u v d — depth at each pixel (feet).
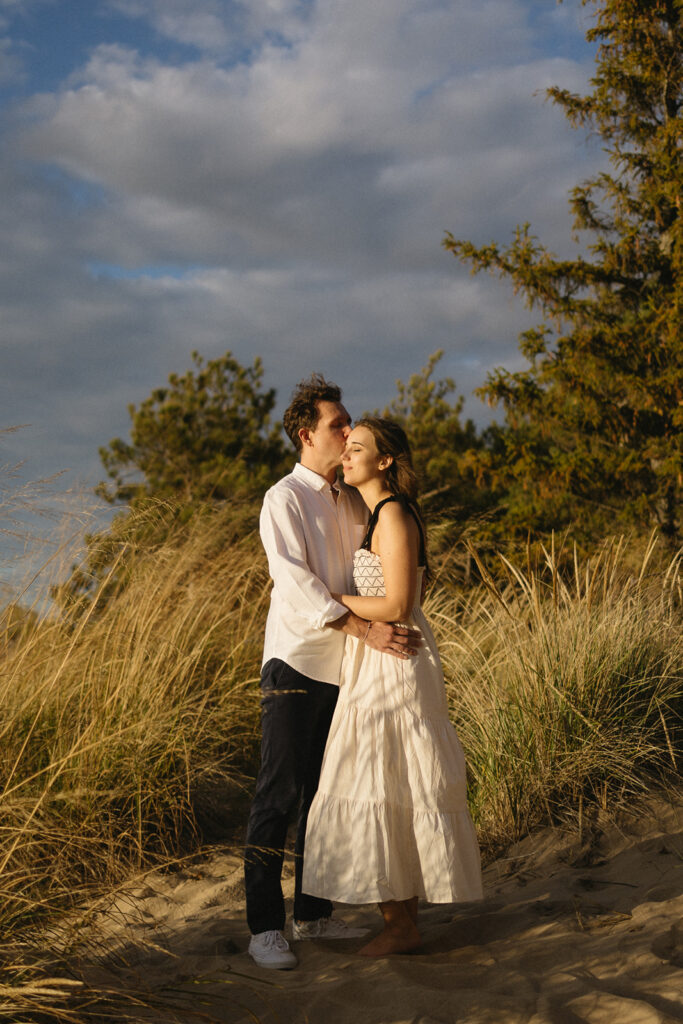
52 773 11.85
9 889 8.58
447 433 49.75
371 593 9.33
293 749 9.22
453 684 15.57
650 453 34.99
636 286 37.96
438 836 8.51
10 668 12.69
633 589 16.53
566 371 35.60
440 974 7.88
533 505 37.37
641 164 36.58
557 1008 6.75
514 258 36.35
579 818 11.59
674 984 6.93
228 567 19.03
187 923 10.52
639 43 36.50
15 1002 6.80
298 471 10.13
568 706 13.26
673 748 13.21
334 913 10.81
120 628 14.80
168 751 13.37
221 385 57.36
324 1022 7.18
